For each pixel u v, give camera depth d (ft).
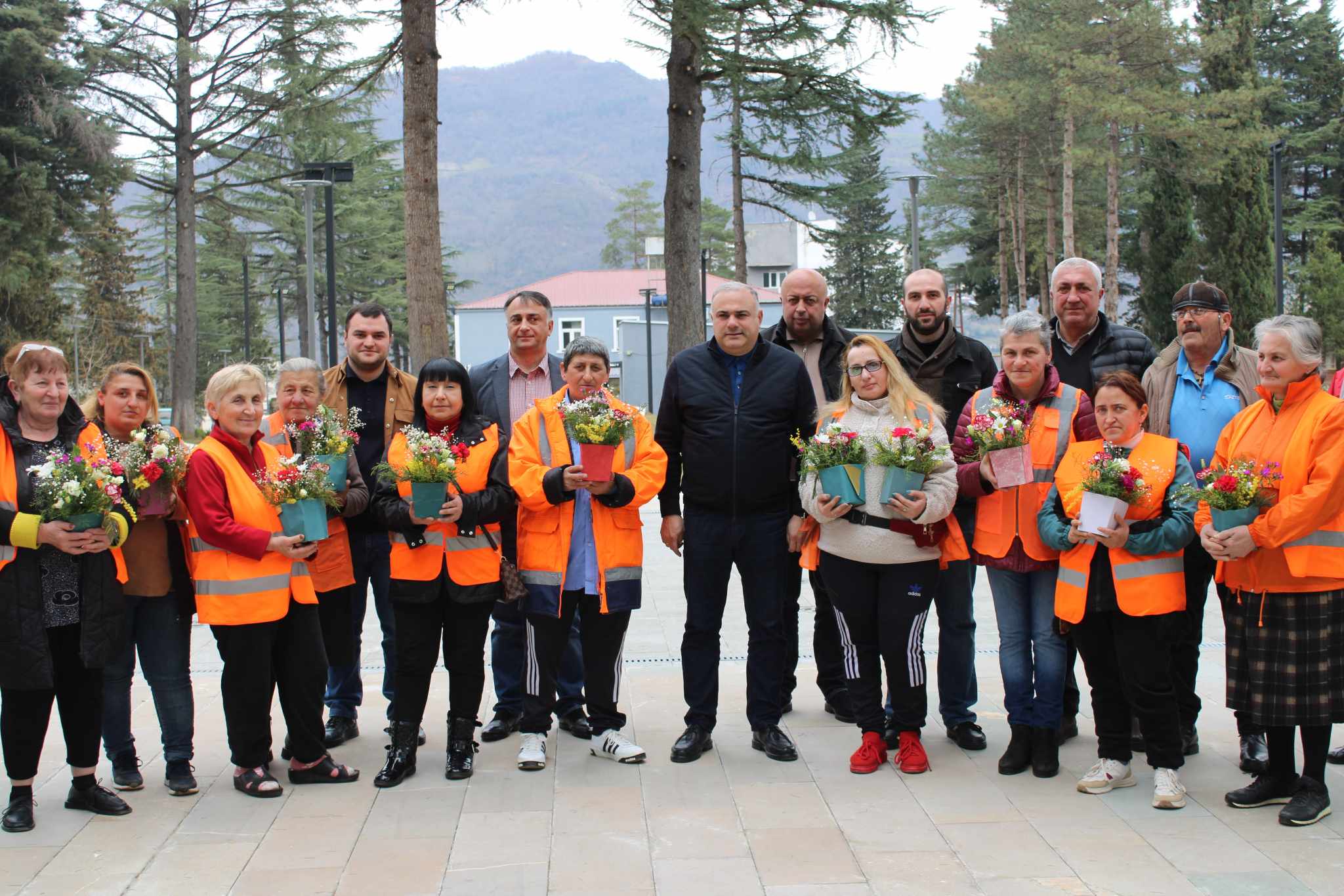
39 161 106.63
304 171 59.62
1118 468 14.85
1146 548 15.14
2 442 14.67
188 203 115.44
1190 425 17.07
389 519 16.43
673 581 33.09
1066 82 112.98
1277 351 14.66
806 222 79.92
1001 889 12.55
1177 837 14.02
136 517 15.30
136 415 16.39
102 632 14.98
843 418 17.15
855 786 16.11
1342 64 167.43
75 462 14.39
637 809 15.24
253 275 177.27
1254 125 114.83
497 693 19.10
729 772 16.79
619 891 12.59
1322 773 14.69
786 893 12.50
